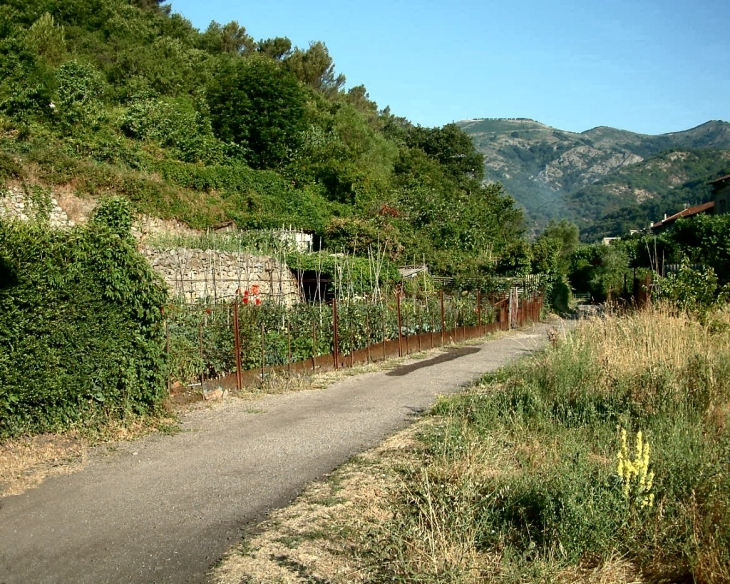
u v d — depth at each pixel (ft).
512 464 20.16
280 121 117.50
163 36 151.94
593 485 16.52
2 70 83.15
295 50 199.72
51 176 63.41
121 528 17.52
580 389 27.76
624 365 29.40
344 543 16.20
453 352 53.31
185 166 89.61
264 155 116.26
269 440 25.82
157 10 173.27
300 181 112.78
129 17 149.28
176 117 102.73
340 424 28.27
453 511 16.11
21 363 24.40
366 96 228.63
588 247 136.26
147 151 91.81
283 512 18.40
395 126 215.10
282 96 119.96
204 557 15.78
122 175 71.46
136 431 26.76
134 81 114.62
